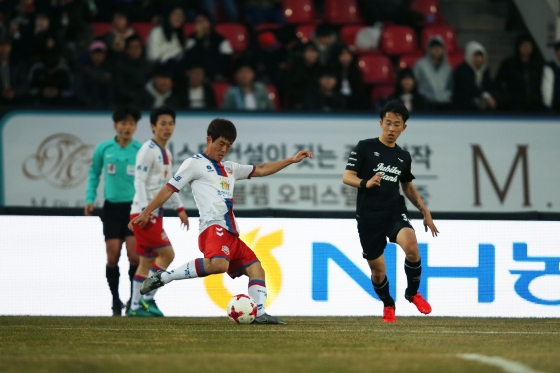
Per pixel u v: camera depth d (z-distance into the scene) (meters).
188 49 48.84
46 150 44.78
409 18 56.12
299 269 32.78
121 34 48.59
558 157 47.12
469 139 46.81
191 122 45.28
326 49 49.03
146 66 47.31
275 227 32.88
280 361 15.70
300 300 32.66
